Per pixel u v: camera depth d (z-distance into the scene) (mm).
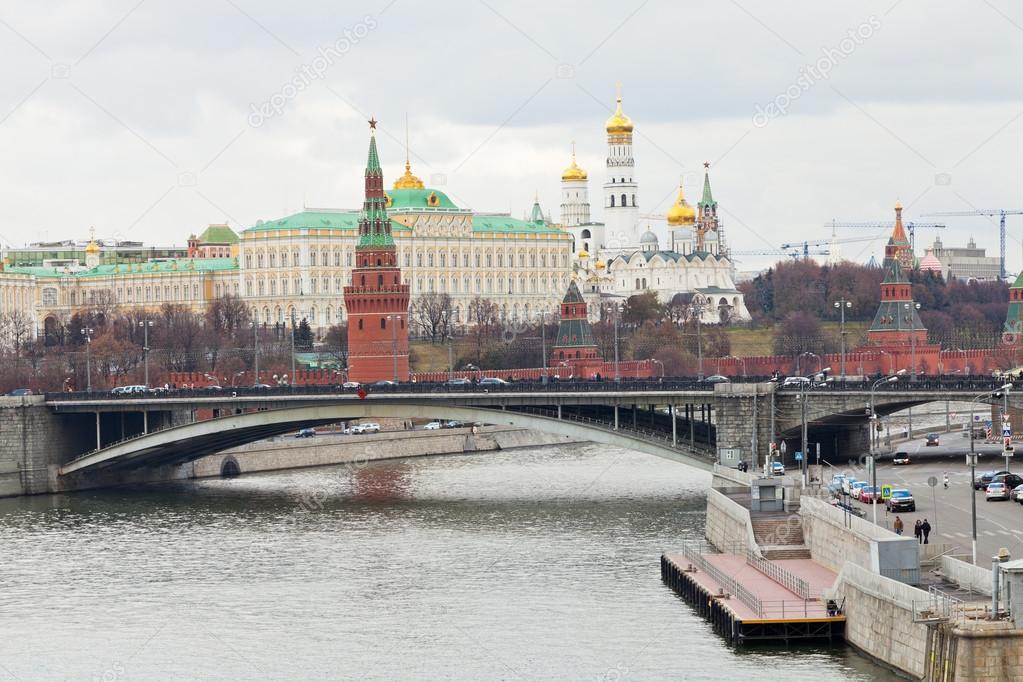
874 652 180625
